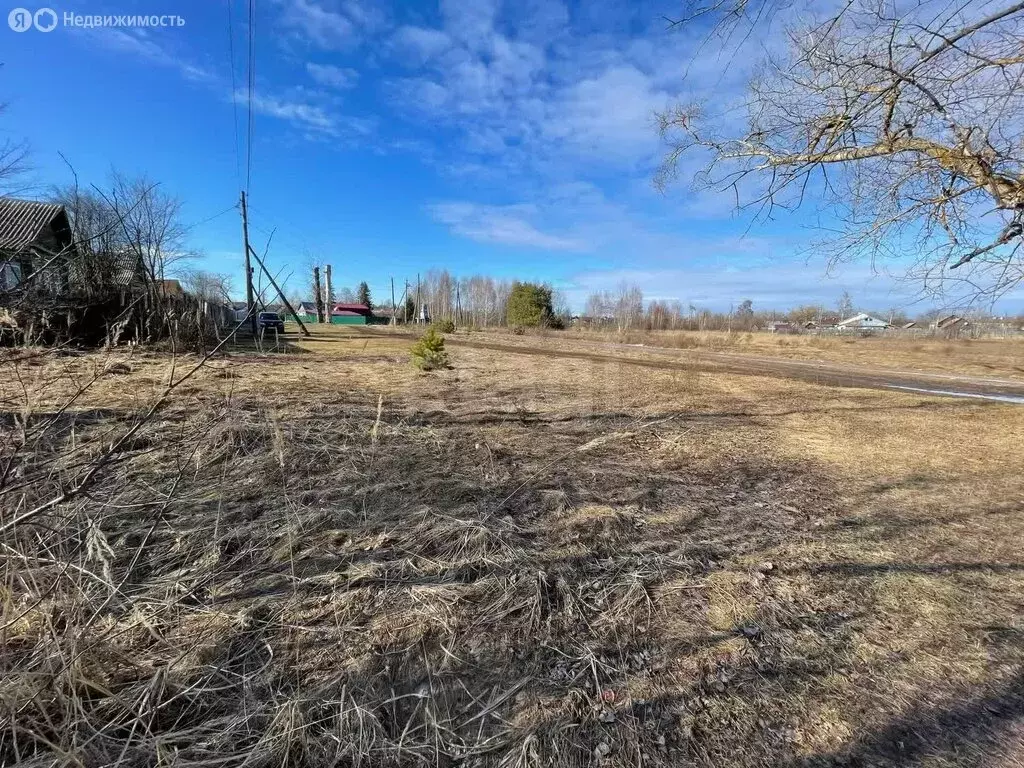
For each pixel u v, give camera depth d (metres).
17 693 1.37
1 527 1.61
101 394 5.80
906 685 1.87
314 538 2.76
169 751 1.41
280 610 2.12
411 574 2.46
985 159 4.42
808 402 8.83
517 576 2.46
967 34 4.00
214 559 2.44
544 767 1.47
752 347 26.62
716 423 6.71
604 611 2.27
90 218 10.15
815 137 5.22
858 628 2.22
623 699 1.76
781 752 1.56
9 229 14.55
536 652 1.98
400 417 5.82
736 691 1.82
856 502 3.88
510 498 3.52
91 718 1.45
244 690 1.69
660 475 4.31
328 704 1.62
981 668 1.97
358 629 2.03
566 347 22.84
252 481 3.49
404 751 1.50
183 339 9.68
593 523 3.15
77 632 1.54
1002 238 4.71
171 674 1.69
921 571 2.76
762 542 3.07
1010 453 5.55
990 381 13.60
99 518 2.38
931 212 4.88
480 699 1.74
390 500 3.32
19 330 2.57
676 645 2.06
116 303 9.10
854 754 1.56
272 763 1.42
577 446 5.06
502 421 6.09
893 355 22.50
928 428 6.86
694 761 1.52
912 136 4.81
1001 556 2.97
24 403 2.60
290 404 6.12
